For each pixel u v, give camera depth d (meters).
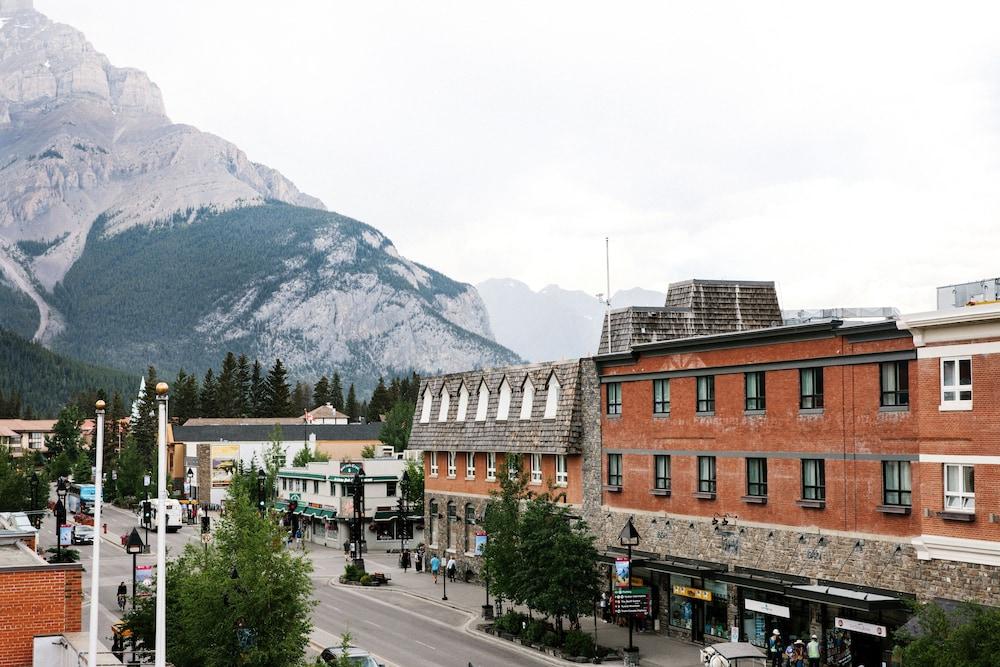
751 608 47.72
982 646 28.16
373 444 177.50
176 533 115.06
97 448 31.41
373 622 60.03
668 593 54.28
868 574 41.91
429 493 82.94
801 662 42.88
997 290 44.28
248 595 33.94
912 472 40.19
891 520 41.06
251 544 34.78
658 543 55.06
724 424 50.75
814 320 66.50
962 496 37.47
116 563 88.44
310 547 104.56
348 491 101.19
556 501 55.19
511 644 53.38
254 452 143.00
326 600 68.88
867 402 42.53
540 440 65.94
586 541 52.41
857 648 42.16
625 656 47.56
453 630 57.59
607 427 60.34
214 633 34.00
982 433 36.53
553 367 65.94
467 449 75.81
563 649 49.94
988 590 36.31
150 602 41.19
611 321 68.69
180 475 179.88
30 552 40.66
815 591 42.91
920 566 39.28
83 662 29.86
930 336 38.66
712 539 51.09
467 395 78.00
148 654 41.56
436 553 81.56
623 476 58.72
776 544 47.00
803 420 45.81
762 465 48.53
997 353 36.16
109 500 167.00
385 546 101.50
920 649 29.61
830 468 44.22
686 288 69.69
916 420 40.12
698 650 49.88
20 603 33.38
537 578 52.12
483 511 74.50
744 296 69.62
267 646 34.00
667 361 55.09
